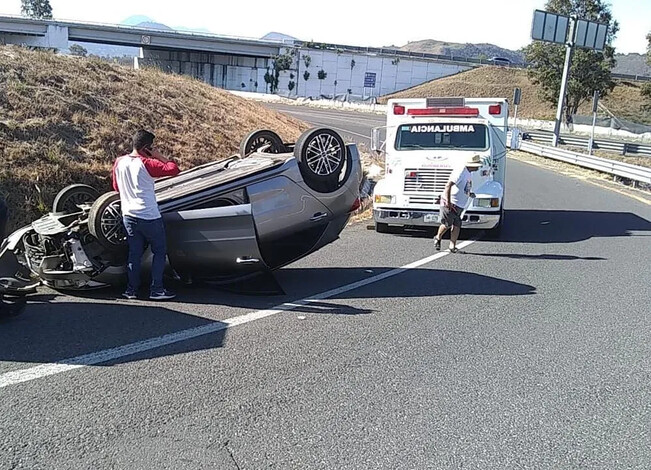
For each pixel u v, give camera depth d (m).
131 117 14.80
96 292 7.31
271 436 4.16
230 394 4.76
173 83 19.66
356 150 8.33
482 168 12.10
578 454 4.07
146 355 5.46
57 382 4.85
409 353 5.77
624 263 10.16
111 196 6.96
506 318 6.98
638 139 46.28
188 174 8.55
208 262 7.32
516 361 5.68
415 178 12.06
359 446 4.07
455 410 4.64
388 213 12.11
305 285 8.12
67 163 11.38
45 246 7.06
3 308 6.18
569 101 58.19
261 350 5.69
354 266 9.38
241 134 17.91
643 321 7.05
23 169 10.59
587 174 26.17
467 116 12.81
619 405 4.83
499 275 9.08
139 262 6.95
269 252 8.02
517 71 101.25
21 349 5.48
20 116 12.12
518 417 4.57
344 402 4.70
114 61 19.11
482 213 11.83
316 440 4.12
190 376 5.05
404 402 4.74
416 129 12.70
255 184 7.46
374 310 7.07
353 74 94.69
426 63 99.75
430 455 3.99
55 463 3.74
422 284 8.38
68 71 15.61
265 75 89.62
